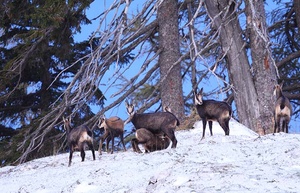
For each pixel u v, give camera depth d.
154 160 39.62
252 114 70.00
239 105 70.75
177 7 80.38
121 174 37.03
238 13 71.31
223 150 39.62
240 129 56.31
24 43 83.00
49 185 38.72
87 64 72.88
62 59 90.88
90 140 46.22
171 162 36.97
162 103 78.38
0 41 92.69
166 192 29.97
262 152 38.28
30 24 91.44
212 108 49.09
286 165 33.69
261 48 69.56
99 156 48.50
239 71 70.88
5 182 42.62
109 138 52.22
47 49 85.19
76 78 73.06
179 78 78.38
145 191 31.56
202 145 41.84
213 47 79.88
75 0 76.94
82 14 81.25
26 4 83.94
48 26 77.25
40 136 75.31
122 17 64.31
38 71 97.94
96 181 36.50
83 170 40.72
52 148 80.12
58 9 76.50
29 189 38.50
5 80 83.25
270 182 29.61
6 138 98.44
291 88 92.50
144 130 48.38
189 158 38.56
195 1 85.75
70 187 36.31
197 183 30.30
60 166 46.41
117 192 33.28
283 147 38.41
